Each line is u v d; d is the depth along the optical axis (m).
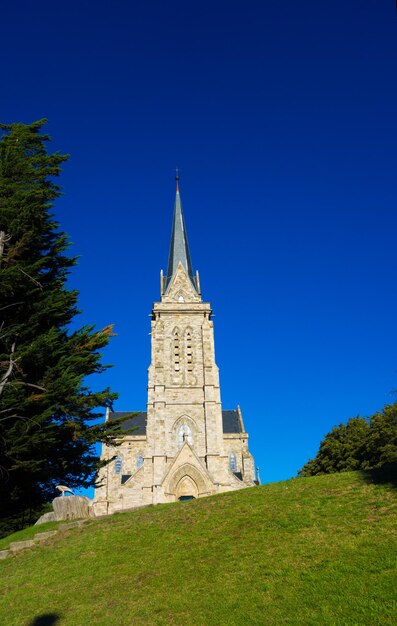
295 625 12.96
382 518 18.44
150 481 56.41
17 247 28.84
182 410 60.34
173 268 72.12
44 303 29.41
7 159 30.84
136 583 17.64
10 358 26.12
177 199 80.69
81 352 29.50
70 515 28.30
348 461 54.59
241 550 18.42
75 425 27.84
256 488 26.89
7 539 26.45
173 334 64.69
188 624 14.25
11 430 25.77
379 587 13.75
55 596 17.84
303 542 17.91
